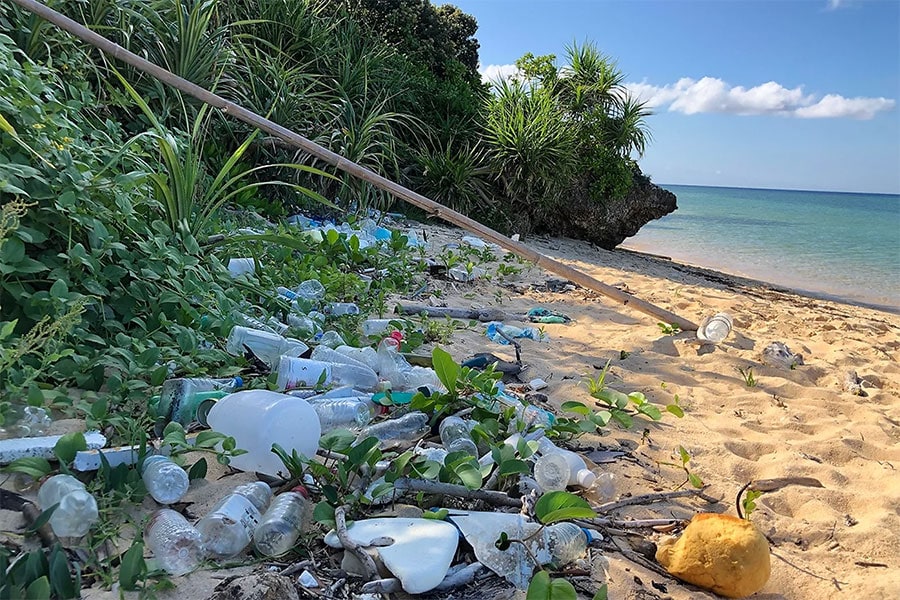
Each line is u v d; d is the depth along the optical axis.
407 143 9.95
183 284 3.28
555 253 9.94
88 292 2.95
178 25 6.38
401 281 5.41
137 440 2.33
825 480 2.98
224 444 2.28
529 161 10.21
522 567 2.09
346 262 5.65
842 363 4.81
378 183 4.38
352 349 3.49
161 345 3.06
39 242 2.79
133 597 1.77
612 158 11.50
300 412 2.52
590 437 3.21
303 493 2.29
